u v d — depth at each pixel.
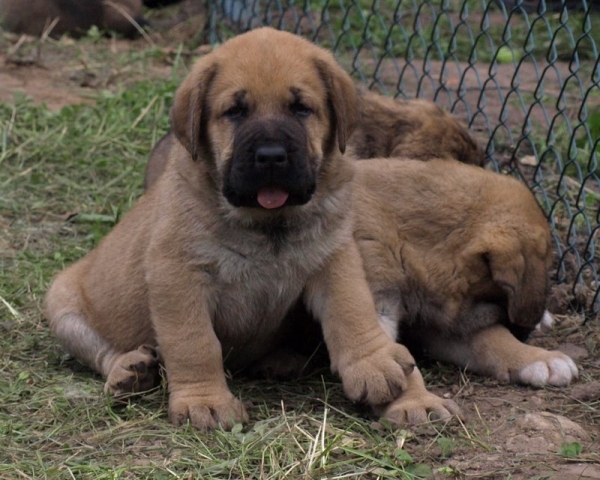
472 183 8.51
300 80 7.48
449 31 19.19
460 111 14.95
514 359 8.27
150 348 7.87
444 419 7.20
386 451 6.85
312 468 6.58
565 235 11.02
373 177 8.63
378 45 18.45
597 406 7.74
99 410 7.61
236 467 6.64
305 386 8.20
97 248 9.09
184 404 7.33
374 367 7.36
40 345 9.09
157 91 15.24
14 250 11.06
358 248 8.23
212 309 7.71
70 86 16.41
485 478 6.54
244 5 17.91
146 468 6.65
